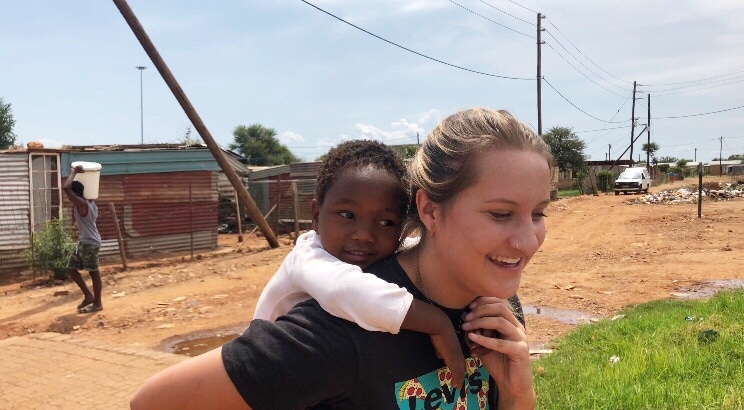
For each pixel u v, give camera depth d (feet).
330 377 4.40
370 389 4.50
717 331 19.93
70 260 32.40
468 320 5.14
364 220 5.58
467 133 4.68
